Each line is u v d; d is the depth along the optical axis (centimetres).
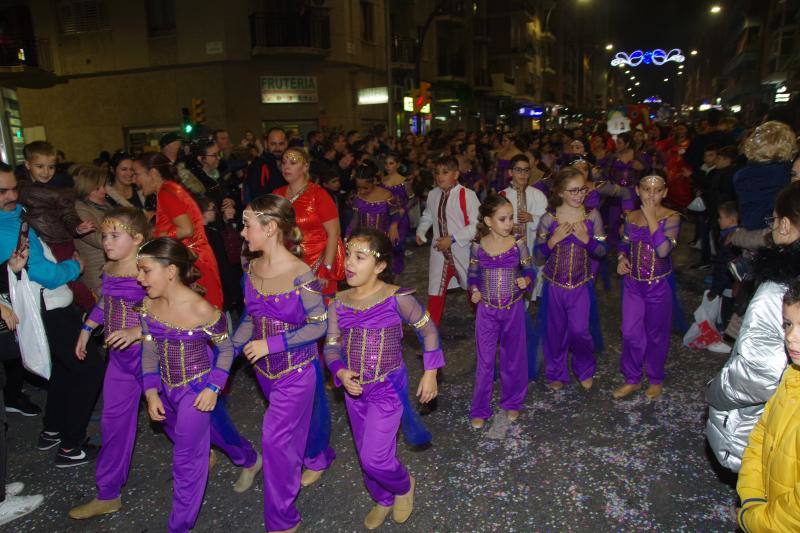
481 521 330
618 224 984
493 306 420
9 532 341
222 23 1956
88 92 2136
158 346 308
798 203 227
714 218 810
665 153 1351
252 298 312
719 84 7700
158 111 2073
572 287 458
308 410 318
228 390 519
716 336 552
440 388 504
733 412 257
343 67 2214
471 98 3669
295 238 313
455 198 546
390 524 331
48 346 388
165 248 297
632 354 457
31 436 457
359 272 299
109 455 349
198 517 346
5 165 371
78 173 497
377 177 886
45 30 2122
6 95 1184
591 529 319
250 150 913
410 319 310
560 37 6738
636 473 367
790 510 171
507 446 405
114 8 2038
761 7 4928
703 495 343
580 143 1038
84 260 494
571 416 443
